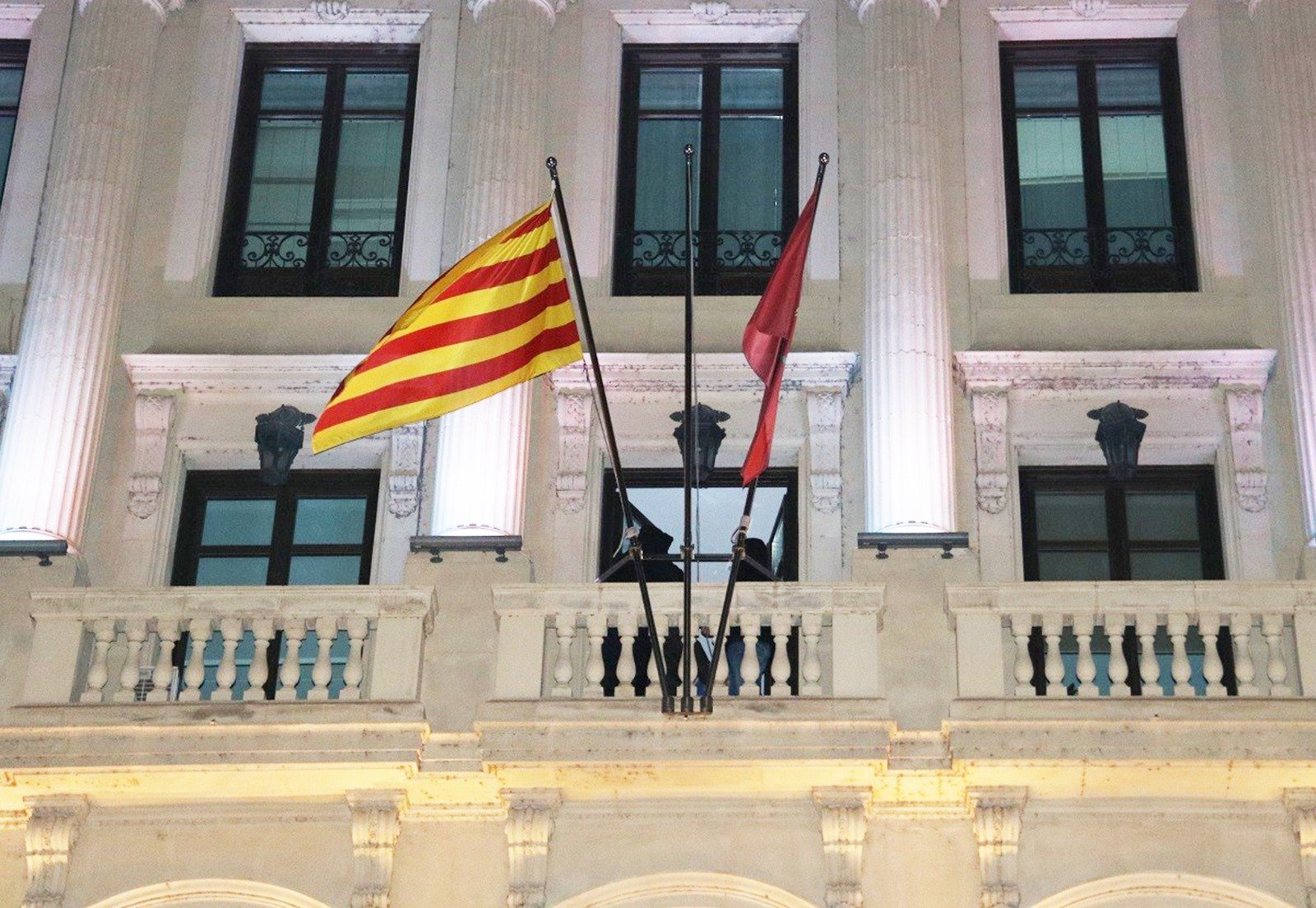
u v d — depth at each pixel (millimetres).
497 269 21000
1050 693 20531
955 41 24797
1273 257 23625
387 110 25125
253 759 20453
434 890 20734
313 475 23344
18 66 25328
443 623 21406
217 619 21172
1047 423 23000
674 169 24734
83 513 22703
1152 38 24984
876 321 23062
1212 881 20297
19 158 24562
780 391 23062
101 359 23297
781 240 24297
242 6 25250
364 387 20703
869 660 20734
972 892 20469
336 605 21141
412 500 22844
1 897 20875
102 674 21047
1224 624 20766
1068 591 20812
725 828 20734
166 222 24328
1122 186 24453
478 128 24219
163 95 24938
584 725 20375
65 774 20547
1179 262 24078
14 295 23938
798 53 25062
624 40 25219
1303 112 23719
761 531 23016
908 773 20422
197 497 23328
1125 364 23031
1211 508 22891
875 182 23719
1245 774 20156
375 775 20578
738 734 20266
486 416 22609
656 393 23250
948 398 22781
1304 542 22328
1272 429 22875
